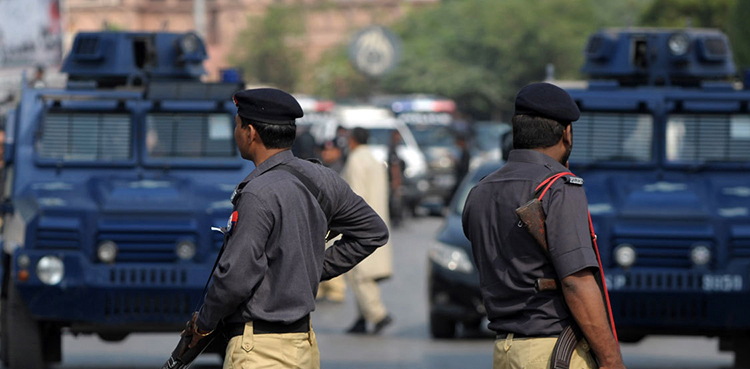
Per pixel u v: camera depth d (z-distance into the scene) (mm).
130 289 24000
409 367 27016
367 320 32938
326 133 80188
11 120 26188
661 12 177500
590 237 12180
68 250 24109
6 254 25047
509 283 12445
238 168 26406
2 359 25406
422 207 81812
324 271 13438
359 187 33719
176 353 12844
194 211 24484
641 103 27828
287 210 12523
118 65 28250
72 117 26328
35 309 24047
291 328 12633
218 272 12273
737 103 27750
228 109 26609
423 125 90938
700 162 27656
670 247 25406
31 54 54656
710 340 33500
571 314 12219
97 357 28891
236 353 12570
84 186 25047
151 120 26516
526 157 12750
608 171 27734
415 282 44719
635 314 25328
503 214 12539
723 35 29531
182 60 28344
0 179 26047
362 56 169250
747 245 25312
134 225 24234
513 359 12406
